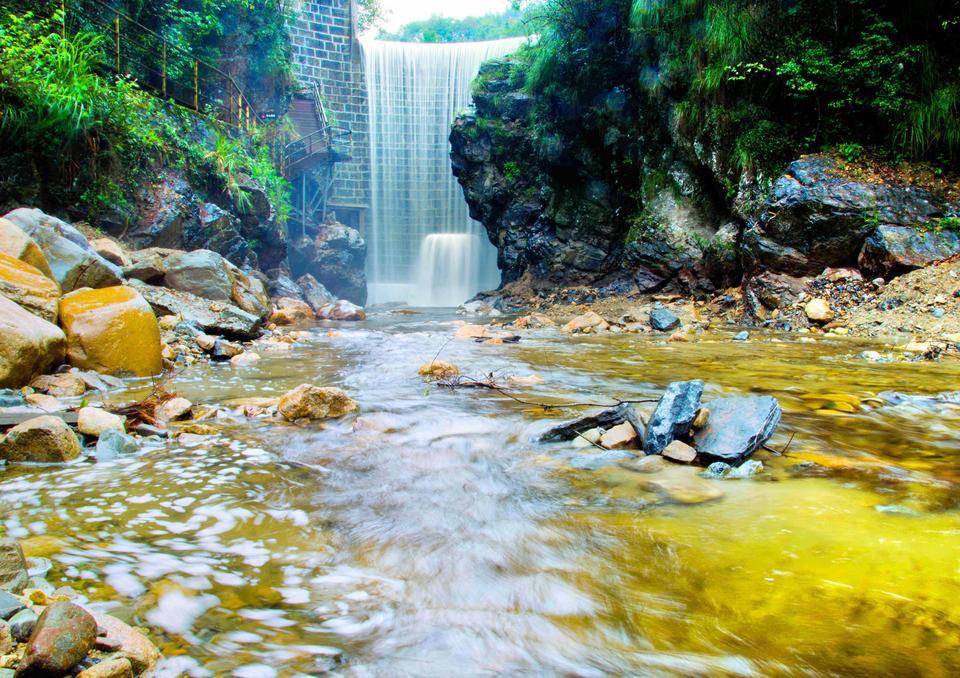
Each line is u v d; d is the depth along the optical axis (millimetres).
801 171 11180
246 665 1600
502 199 20422
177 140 13688
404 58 32531
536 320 12625
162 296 9031
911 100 10812
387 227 32875
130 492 2910
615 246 16797
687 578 2123
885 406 4758
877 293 9844
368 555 2330
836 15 11852
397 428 4285
